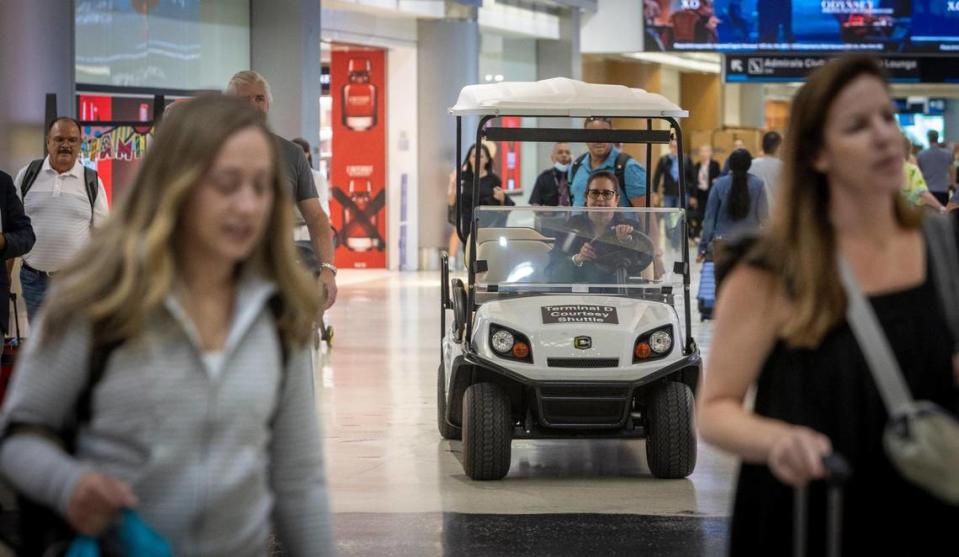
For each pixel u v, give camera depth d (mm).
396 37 35406
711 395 4375
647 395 11797
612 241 12266
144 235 3998
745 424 4199
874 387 4172
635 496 10922
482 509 10445
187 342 4027
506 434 11359
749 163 21688
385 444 13141
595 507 10523
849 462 4191
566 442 13508
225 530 4078
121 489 3859
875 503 4211
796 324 4191
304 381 4367
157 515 4012
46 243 14039
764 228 4422
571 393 11258
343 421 14398
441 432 13344
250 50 29141
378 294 29531
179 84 26641
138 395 3977
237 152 4066
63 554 3971
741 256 4383
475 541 9469
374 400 15758
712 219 21984
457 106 12906
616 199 13578
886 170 4203
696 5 42688
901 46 41594
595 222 12266
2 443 4004
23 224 11953
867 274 4238
